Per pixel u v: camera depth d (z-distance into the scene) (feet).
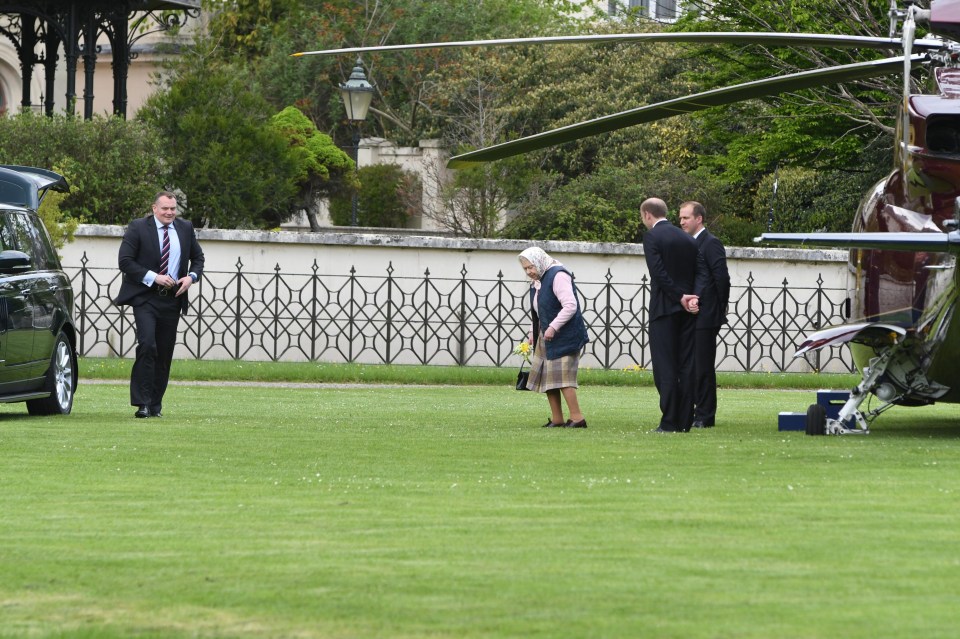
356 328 242.17
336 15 444.14
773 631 43.65
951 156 109.29
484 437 112.06
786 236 95.14
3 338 125.08
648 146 360.28
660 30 302.86
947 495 74.84
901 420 142.51
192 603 48.29
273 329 241.76
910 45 107.45
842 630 43.73
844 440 112.57
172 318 134.92
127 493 75.82
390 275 241.35
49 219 218.18
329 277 241.96
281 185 273.33
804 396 190.39
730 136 289.94
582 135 111.14
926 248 95.81
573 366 126.31
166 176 259.19
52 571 53.88
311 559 56.03
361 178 374.02
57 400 136.98
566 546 58.65
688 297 119.03
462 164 116.16
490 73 397.60
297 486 78.95
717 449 102.12
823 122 263.29
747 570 53.26
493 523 65.05
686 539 60.39
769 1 249.55
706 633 43.50
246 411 145.18
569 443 106.63
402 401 165.89
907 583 50.88
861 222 123.24
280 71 426.92
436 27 435.94
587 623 44.96
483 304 242.58
